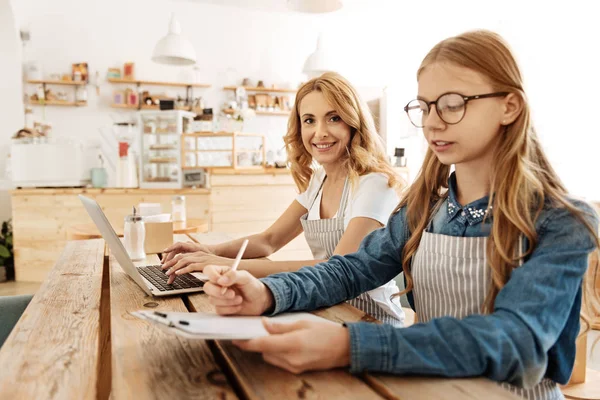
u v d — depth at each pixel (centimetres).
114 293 110
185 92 630
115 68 594
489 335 62
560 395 80
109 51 595
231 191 450
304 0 348
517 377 63
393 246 102
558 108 461
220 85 640
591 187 432
